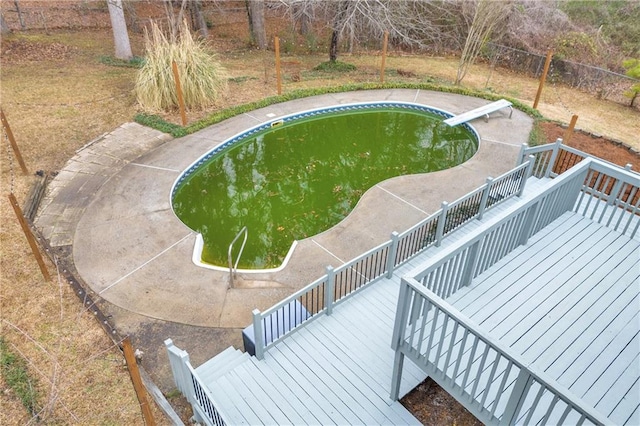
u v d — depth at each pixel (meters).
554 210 5.22
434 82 13.61
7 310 5.57
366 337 4.72
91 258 6.56
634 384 3.43
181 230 7.21
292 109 11.61
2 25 14.62
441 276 3.86
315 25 17.80
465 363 3.59
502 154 9.58
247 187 8.96
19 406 4.41
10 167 8.51
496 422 3.14
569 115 11.51
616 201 5.14
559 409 3.26
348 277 6.18
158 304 5.79
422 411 3.98
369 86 13.07
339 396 4.10
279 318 4.88
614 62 14.65
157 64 10.53
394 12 14.98
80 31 16.38
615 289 4.33
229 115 10.99
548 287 4.34
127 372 4.80
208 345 5.22
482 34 14.14
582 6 16.00
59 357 4.96
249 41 16.89
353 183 8.96
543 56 14.23
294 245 6.91
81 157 9.08
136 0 17.45
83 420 4.30
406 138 11.12
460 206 6.46
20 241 6.75
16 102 10.91
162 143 9.73
